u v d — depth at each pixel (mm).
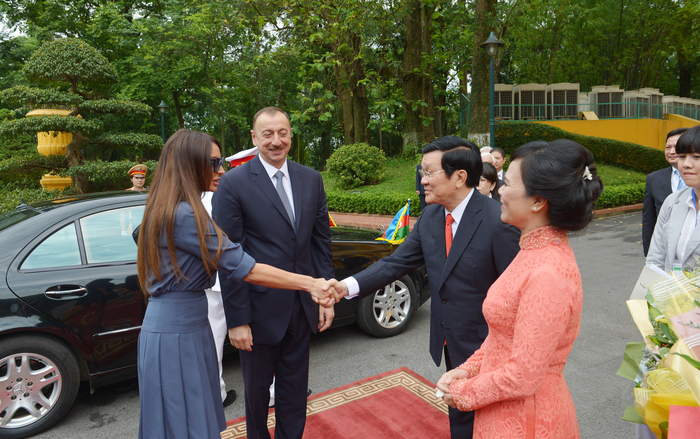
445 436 2715
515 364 1286
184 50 18281
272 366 2439
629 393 3188
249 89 22031
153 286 1851
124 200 3391
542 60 21062
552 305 1266
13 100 10008
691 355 1281
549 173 1294
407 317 4449
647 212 4066
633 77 22797
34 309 2855
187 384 1833
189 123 24828
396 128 21156
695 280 1438
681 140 2488
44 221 3096
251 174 2381
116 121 19109
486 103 13758
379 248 4273
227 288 2221
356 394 3230
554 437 1336
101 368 3092
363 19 12891
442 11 15656
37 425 2879
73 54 10180
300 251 2410
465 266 1979
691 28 19953
